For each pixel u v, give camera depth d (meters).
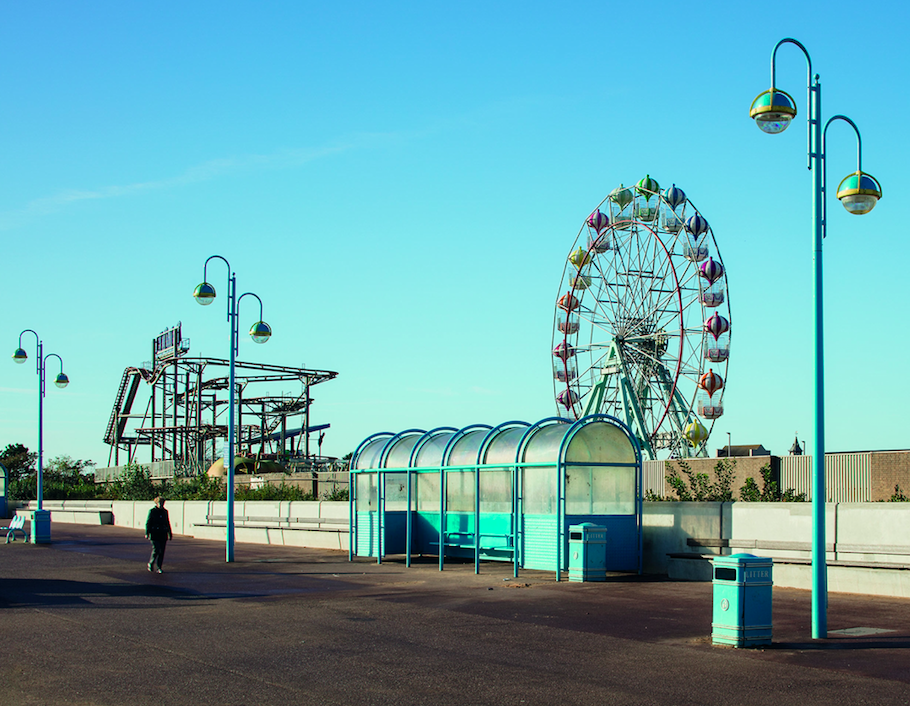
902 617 14.01
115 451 88.62
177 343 79.56
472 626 13.61
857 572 16.81
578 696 9.26
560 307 52.78
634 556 20.86
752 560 11.83
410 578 20.61
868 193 12.70
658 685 9.71
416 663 10.88
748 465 34.06
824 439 12.40
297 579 20.52
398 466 24.73
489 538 22.53
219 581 20.14
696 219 47.62
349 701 9.06
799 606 15.18
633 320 49.38
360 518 25.83
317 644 12.12
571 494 20.62
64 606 15.91
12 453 107.81
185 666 10.70
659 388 48.72
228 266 26.12
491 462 22.20
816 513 12.31
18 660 11.02
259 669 10.54
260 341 26.44
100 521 47.34
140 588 18.80
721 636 11.94
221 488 49.69
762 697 9.16
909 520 16.62
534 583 19.39
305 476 49.66
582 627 13.48
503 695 9.31
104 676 10.14
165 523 22.78
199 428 75.19
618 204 51.41
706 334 47.06
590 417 20.55
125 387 88.12
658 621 14.02
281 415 77.06
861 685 9.65
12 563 24.80
